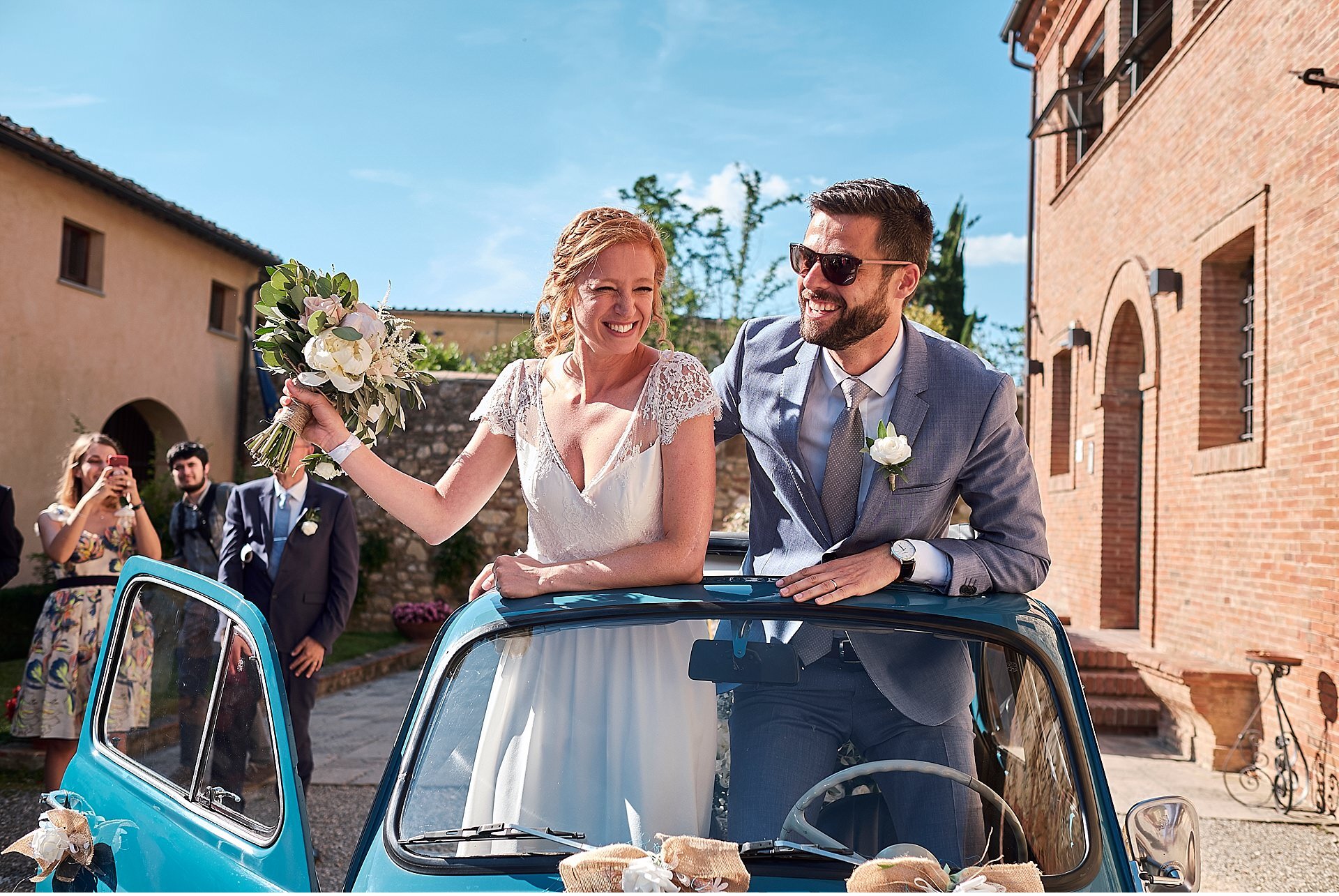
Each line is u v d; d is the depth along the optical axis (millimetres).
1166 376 9023
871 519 2641
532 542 2703
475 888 1866
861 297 2617
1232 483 7660
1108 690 8719
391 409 2502
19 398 13367
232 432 18219
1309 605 6484
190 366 17000
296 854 1869
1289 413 6820
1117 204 10445
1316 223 6480
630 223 2467
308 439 2484
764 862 1941
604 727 2217
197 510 6336
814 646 2230
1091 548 10961
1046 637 2262
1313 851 5504
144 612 2877
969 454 2658
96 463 5902
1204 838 5723
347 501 5570
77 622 5699
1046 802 2053
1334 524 6180
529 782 2164
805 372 2828
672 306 18344
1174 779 7082
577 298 2475
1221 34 7965
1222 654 7793
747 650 2240
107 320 15008
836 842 2076
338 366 2334
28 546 13445
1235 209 7652
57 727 5598
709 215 18656
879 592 2367
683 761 2203
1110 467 10656
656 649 2246
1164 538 8992
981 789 2107
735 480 13523
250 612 2219
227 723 2270
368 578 14461
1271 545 7016
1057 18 13008
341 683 10477
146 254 15867
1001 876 1819
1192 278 8469
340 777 6777
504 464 2736
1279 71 7020
